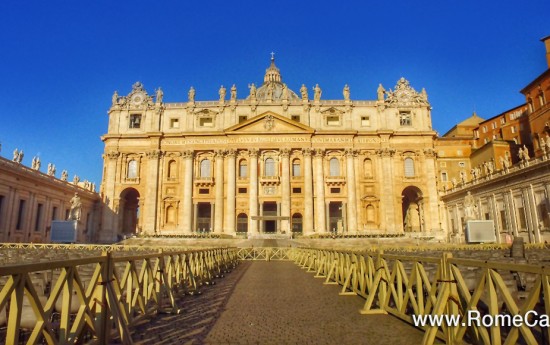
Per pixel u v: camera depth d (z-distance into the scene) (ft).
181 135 234.79
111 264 26.27
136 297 31.65
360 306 41.45
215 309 40.16
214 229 225.15
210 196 230.48
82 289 22.59
